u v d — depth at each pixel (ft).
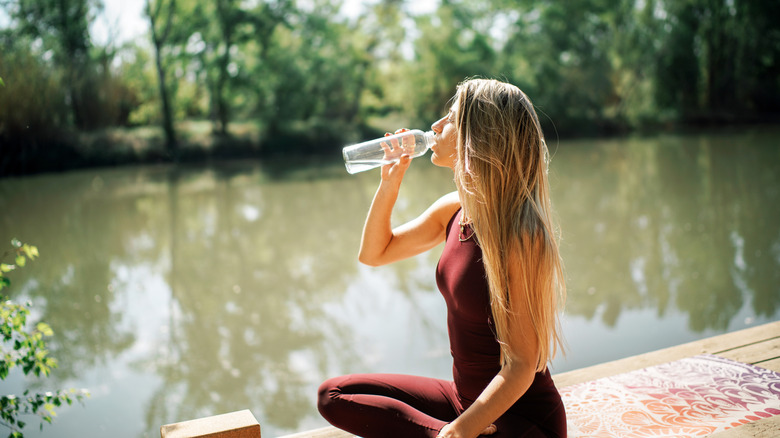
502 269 4.50
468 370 4.94
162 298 20.31
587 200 33.71
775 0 88.58
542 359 4.59
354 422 5.00
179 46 77.71
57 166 59.47
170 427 5.10
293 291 20.62
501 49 99.25
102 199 42.47
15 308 7.51
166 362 14.94
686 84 92.22
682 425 6.29
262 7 81.97
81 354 15.49
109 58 67.00
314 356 15.03
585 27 92.17
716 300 16.37
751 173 39.40
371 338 15.98
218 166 65.00
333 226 31.65
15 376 13.98
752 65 90.99
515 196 4.54
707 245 22.16
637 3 94.27
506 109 4.54
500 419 4.78
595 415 6.67
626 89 93.45
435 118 95.20
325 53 88.33
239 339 16.42
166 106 71.31
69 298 20.35
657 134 82.28
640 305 16.43
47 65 60.70
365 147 5.40
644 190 35.83
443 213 5.51
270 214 35.63
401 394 5.23
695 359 7.93
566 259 21.67
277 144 75.97
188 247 27.84
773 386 7.02
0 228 33.01
